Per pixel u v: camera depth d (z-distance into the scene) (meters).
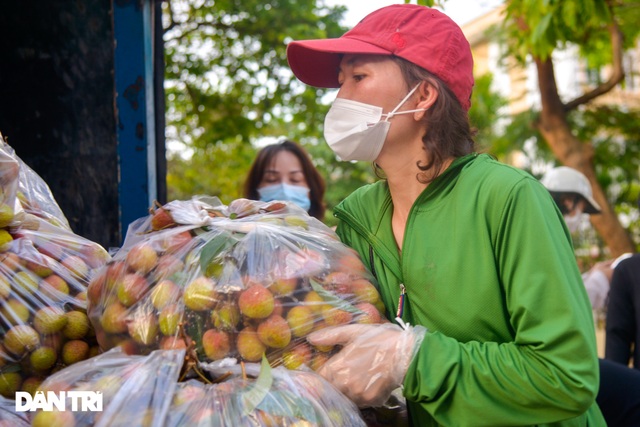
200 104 7.47
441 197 1.74
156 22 3.16
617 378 2.51
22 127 2.66
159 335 1.62
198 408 1.44
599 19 4.77
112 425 1.39
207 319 1.61
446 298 1.67
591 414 1.83
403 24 1.81
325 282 1.70
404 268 1.75
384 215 1.90
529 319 1.55
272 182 3.88
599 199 7.63
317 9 7.59
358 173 11.27
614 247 7.62
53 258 1.85
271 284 1.64
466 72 1.84
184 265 1.67
